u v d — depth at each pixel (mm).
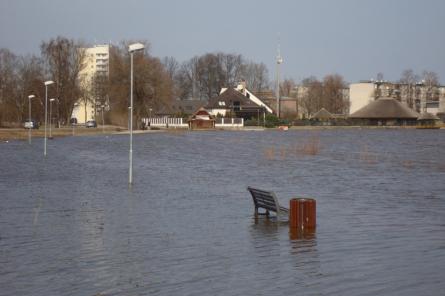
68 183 35719
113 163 50469
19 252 17875
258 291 13961
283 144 79375
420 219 23172
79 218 23609
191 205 27094
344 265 16141
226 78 199750
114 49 129875
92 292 13984
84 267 16141
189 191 32156
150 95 129875
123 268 16031
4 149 68188
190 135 108500
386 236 19875
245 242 19109
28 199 28891
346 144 79750
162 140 90188
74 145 76812
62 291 14070
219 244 18844
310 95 199250
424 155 59875
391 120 161375
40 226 21906
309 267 15977
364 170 44312
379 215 24188
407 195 30469
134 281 14836
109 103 134125
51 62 126625
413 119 163250
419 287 14078
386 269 15688
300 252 17703
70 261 16781
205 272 15594
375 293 13703
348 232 20609
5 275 15422
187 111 169625
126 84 128250
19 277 15227
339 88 197750
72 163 50188
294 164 49656
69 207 26422
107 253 17719
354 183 35969
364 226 21719
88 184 35219
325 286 14266
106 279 15008
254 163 50844
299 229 21234
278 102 163375
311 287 14203
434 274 15133
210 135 108375
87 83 147750
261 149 69375
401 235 20031
